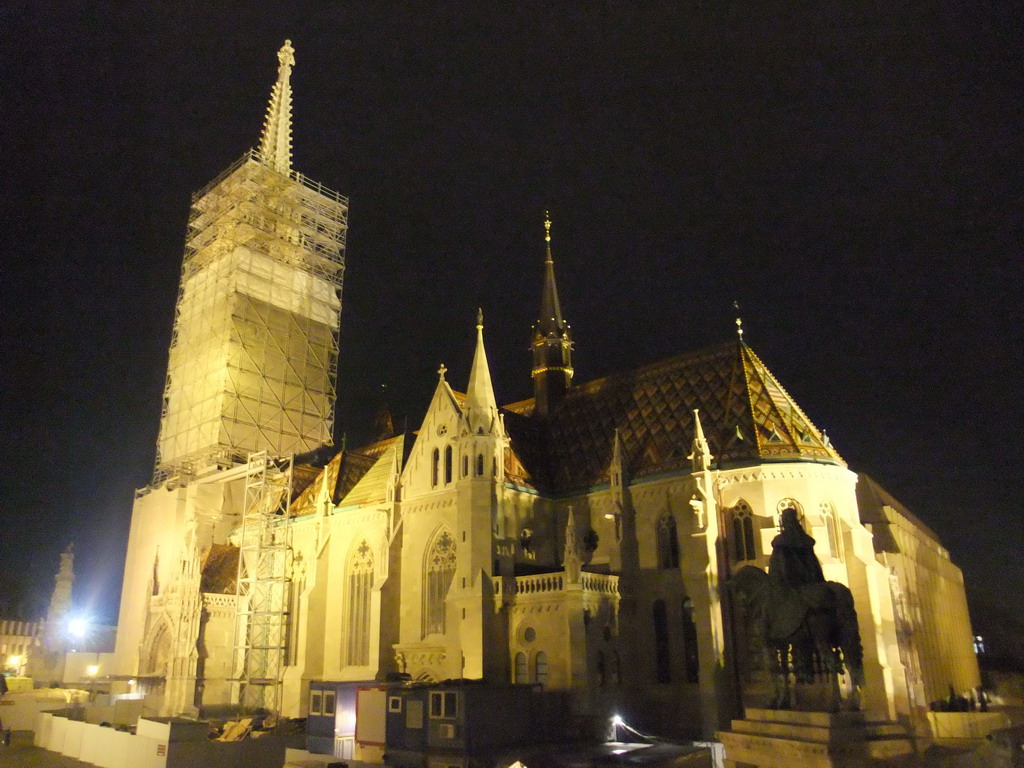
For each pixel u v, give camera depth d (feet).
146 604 288.92
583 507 233.55
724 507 206.90
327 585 252.01
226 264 322.75
